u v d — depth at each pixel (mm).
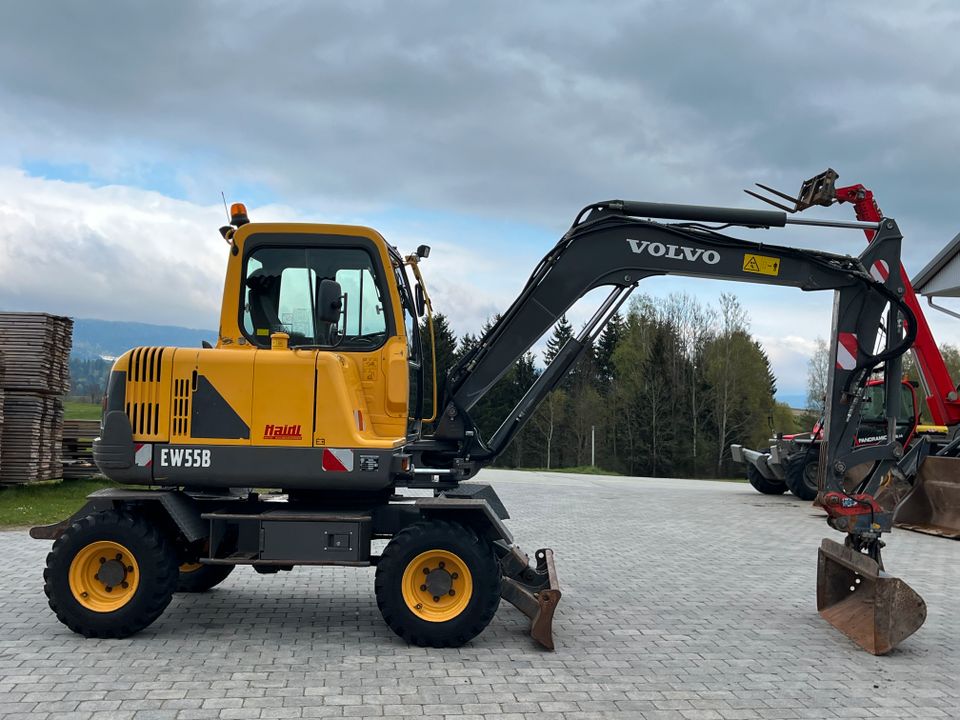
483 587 5918
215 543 6199
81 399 38719
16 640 5941
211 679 5164
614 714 4723
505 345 7402
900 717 4789
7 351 14188
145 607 5965
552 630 6562
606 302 7469
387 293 6625
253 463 6117
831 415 7254
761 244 7293
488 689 5105
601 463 51000
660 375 49562
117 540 5992
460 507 6094
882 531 6969
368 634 6309
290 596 7574
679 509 15680
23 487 14969
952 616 7301
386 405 6555
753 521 13875
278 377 6160
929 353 13953
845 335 7309
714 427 50156
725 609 7379
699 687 5242
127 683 5055
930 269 18547
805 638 6453
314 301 6633
